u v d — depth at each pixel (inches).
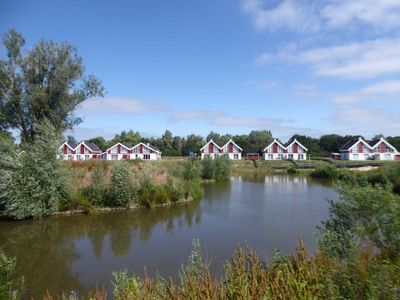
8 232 698.8
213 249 558.9
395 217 280.1
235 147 3462.1
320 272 199.0
